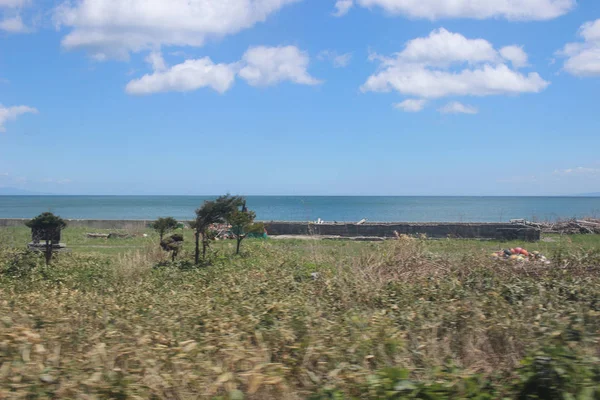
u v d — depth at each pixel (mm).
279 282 10555
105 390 4355
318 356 5465
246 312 7301
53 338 5602
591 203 144375
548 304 7672
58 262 15562
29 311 7297
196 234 16141
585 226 27484
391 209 94500
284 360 5512
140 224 31938
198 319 6949
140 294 10164
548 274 10711
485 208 99750
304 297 9016
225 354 5398
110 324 6770
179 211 84875
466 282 10008
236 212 17000
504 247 19312
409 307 7840
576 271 11117
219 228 24734
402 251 12992
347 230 26516
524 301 8328
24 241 22531
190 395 4559
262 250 18547
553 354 4789
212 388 4598
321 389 4652
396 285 9641
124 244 22859
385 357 5516
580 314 6570
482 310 7395
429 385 4590
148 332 6145
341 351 5512
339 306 8578
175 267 14836
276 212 77438
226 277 12289
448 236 23594
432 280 10203
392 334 6051
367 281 10344
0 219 33875
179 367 5016
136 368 5004
